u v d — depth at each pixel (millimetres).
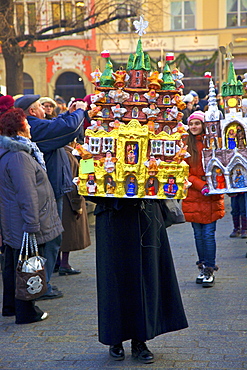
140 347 4297
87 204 10805
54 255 6070
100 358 4395
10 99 5941
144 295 4223
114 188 4184
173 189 4176
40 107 5898
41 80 34031
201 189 6215
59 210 6273
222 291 6137
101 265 4277
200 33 31875
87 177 4207
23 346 4727
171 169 4160
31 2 21125
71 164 7199
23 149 5141
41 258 5148
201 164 6309
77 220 7207
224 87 6031
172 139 4141
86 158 4215
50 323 5297
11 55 17969
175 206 4504
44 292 5156
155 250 4289
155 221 4328
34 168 5156
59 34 18781
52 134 5703
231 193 6418
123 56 32375
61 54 33562
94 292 6352
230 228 10125
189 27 31969
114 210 4230
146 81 4246
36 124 5703
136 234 4227
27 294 5070
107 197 4250
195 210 6352
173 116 4168
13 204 5133
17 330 5133
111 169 4137
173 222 4539
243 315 5277
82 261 7973
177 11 31938
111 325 4215
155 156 4184
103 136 4176
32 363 4355
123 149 4133
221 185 6105
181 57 31469
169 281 4379
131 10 19734
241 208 9039
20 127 5199
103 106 4242
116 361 4312
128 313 4234
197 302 5754
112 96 4172
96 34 30641
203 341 4645
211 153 6062
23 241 5086
